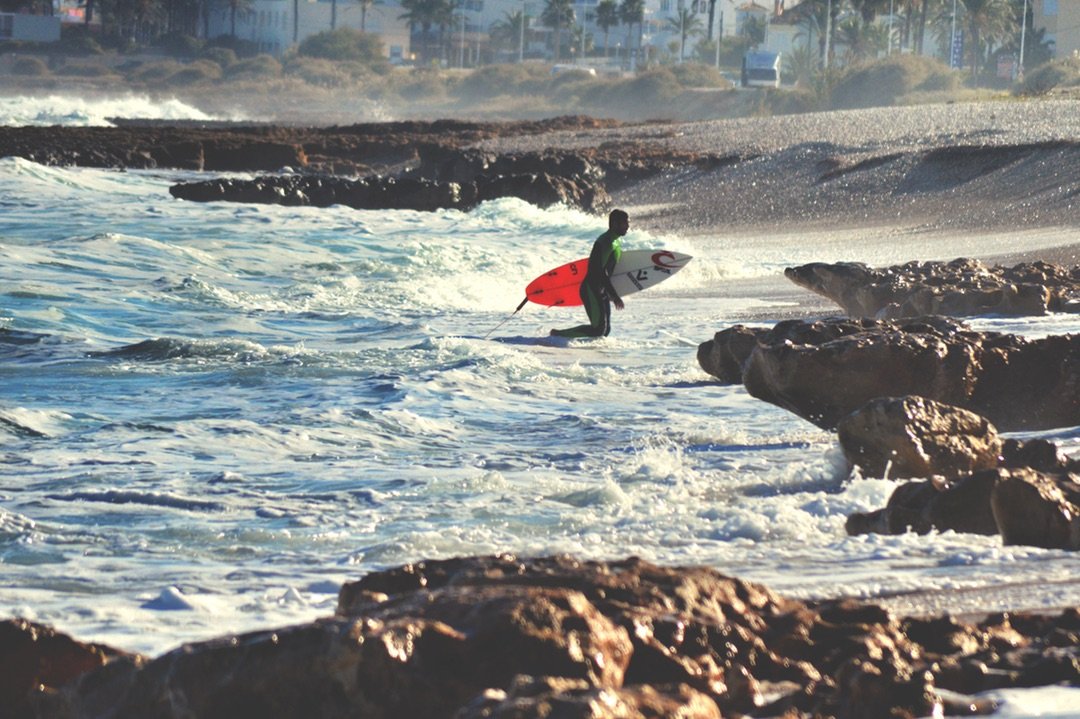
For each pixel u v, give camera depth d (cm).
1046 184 14575
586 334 7306
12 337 7056
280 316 8381
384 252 11800
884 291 7381
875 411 3409
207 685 1358
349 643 1331
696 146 19800
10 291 8694
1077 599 2075
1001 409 4316
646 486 3556
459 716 1189
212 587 2594
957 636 1689
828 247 12988
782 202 15975
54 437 4666
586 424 4847
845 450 3469
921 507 2795
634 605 1560
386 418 4944
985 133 17500
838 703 1429
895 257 11725
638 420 4891
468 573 1612
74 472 4009
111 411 5159
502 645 1351
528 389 5666
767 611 1675
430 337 7281
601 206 16862
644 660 1439
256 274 10494
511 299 9994
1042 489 2638
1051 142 15775
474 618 1383
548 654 1345
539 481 3750
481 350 6612
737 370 5797
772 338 4844
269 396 5491
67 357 6469
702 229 15150
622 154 18962
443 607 1417
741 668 1453
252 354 6475
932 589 2169
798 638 1603
